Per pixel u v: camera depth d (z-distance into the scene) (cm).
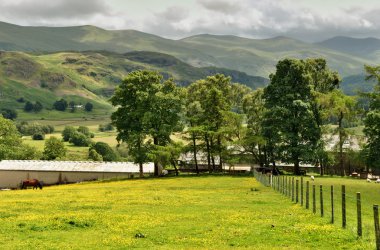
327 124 10488
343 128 10038
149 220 3169
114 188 6862
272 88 10231
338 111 9838
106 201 4456
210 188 6412
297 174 9944
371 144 9175
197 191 5803
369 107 9531
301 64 10100
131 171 11362
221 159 11144
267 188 6141
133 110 10400
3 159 12812
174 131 10425
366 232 2594
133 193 5569
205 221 3111
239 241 2442
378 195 5341
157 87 10344
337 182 7256
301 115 9825
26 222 3078
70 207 3969
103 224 3025
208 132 10025
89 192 6009
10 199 5003
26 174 11325
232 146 10462
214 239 2500
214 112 10550
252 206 3950
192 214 3453
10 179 11294
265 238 2503
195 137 10569
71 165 11600
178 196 4972
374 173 10856
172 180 8744
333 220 2955
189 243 2425
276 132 9925
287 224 2897
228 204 4119
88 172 11356
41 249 2270
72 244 2403
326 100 9875
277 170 10038
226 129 10138
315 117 10244
